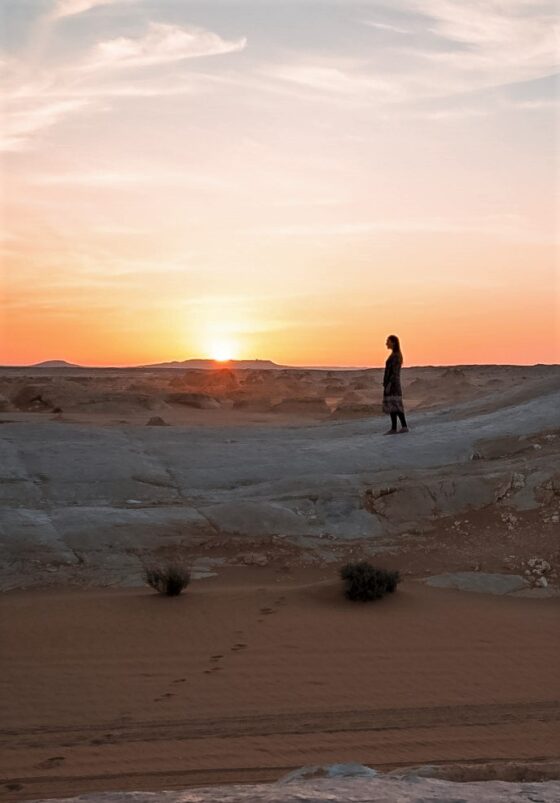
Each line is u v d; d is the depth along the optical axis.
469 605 14.73
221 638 12.96
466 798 2.99
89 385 88.50
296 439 27.03
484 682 11.39
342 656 12.26
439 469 21.33
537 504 18.98
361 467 21.95
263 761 9.00
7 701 10.68
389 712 10.39
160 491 20.73
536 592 15.59
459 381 82.19
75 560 16.70
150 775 8.64
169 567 15.09
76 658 12.13
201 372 89.31
